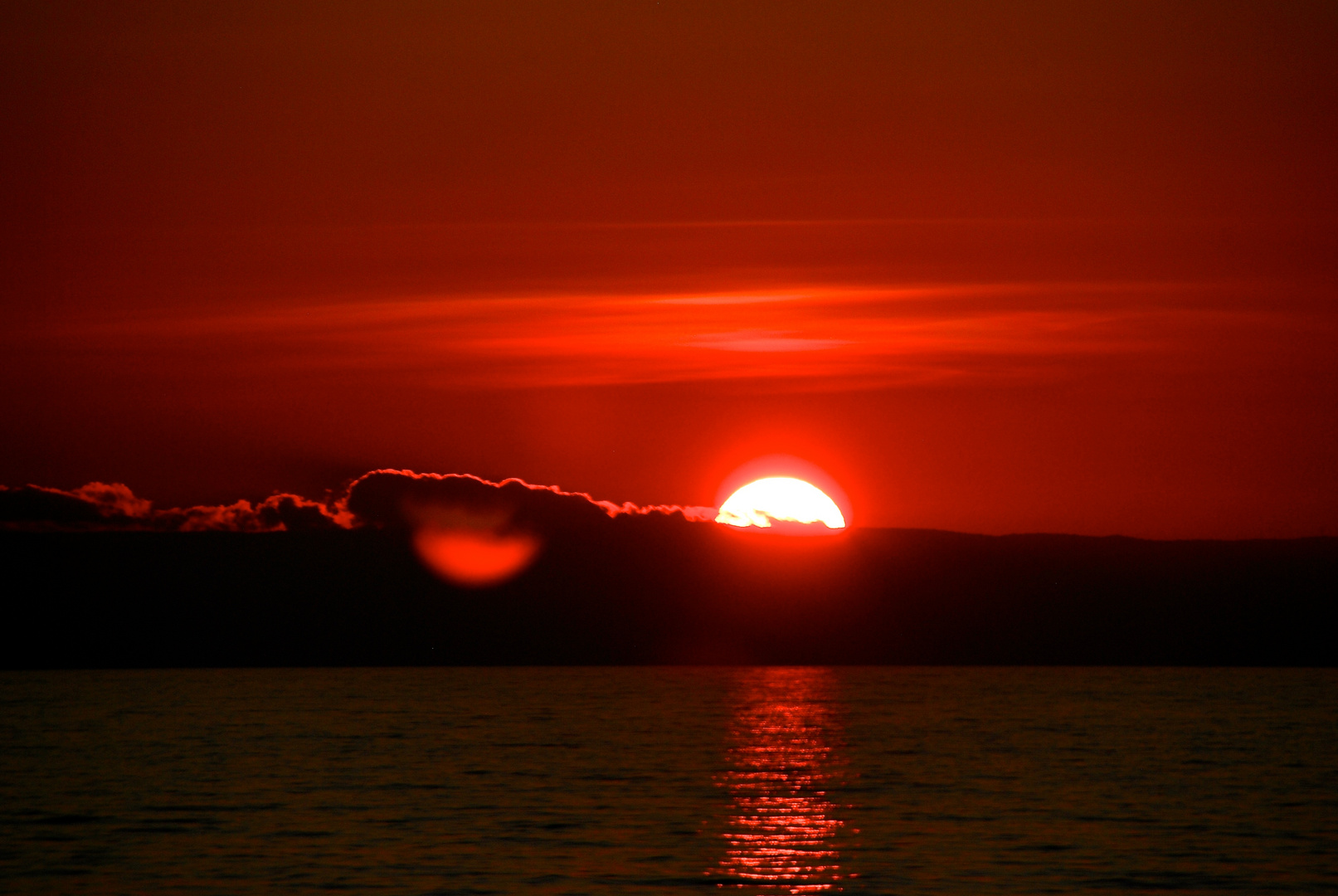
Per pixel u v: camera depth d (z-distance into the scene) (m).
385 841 116.00
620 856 109.81
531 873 103.69
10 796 141.75
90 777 156.38
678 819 126.94
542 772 160.12
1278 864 107.44
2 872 104.69
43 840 117.19
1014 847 113.69
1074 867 106.19
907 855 110.25
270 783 150.62
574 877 102.38
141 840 116.75
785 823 124.81
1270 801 137.62
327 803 136.25
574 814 129.62
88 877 103.00
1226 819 127.25
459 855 110.44
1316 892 98.50
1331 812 131.25
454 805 135.25
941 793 143.38
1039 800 138.88
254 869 105.19
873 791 144.38
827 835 118.94
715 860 108.25
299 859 108.94
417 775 157.50
